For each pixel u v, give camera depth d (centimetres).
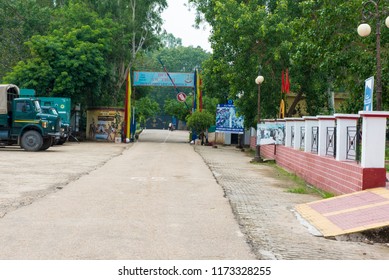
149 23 4569
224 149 3500
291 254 640
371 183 1049
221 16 2962
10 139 2469
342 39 1767
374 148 1056
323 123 1432
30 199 988
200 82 4144
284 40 2794
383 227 746
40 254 589
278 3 2962
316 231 798
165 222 805
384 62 1683
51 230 716
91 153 2470
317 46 1844
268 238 728
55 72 3609
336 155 1271
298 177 1669
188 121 3947
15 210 865
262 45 2903
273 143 2258
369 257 653
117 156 2334
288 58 2809
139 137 5156
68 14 4103
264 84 2870
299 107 3269
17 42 4212
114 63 4297
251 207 1000
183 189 1223
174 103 5894
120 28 4128
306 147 1619
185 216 867
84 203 962
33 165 1712
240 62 2925
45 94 3662
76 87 3666
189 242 676
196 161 2188
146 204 976
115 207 928
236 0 3266
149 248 633
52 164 1772
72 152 2492
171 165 1912
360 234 750
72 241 655
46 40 3641
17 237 668
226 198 1102
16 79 3628
